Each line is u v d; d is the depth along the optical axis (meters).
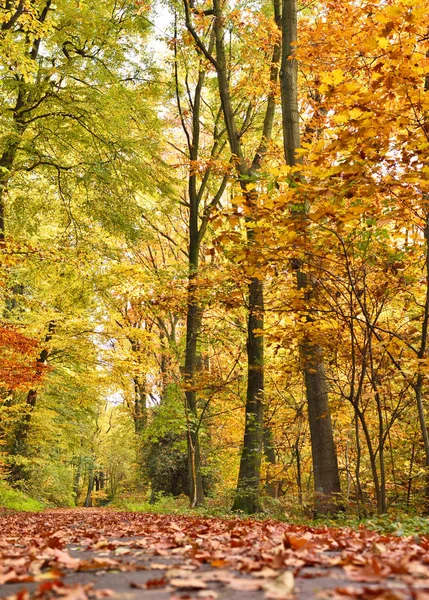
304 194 6.23
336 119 5.80
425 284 8.27
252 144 20.23
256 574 2.64
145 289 15.92
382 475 8.12
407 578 2.42
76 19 16.45
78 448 34.59
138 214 17.38
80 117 17.00
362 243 6.55
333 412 10.98
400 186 6.27
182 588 2.40
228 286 10.76
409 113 6.57
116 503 26.28
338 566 2.94
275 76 15.73
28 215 17.91
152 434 15.84
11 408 21.31
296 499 12.00
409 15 5.57
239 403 17.38
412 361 7.37
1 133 14.62
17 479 26.64
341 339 8.72
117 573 2.91
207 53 15.40
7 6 15.02
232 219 6.61
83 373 21.28
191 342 16.92
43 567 3.17
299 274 10.00
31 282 21.08
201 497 15.81
